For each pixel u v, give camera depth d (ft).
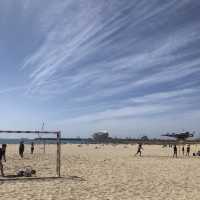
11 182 43.16
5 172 54.29
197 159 98.02
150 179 48.96
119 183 44.24
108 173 55.93
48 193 35.73
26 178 47.19
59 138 52.19
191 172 59.93
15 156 95.86
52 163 72.59
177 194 36.86
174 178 50.75
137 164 76.18
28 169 50.62
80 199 33.04
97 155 115.96
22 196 33.81
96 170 60.34
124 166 69.87
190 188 41.16
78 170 59.67
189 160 92.79
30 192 36.11
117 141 508.53
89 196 34.63
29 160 79.66
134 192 37.60
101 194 35.94
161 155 125.70
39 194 35.06
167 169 64.85
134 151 172.35
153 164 76.64
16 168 60.44
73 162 77.15
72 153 128.36
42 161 77.36
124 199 33.55
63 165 68.95
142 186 42.04
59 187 39.81
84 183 43.60
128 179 48.47
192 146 270.46
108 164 74.28
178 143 271.49
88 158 94.27
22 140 88.89
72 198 33.37
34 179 46.44
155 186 42.22
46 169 60.23
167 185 43.27
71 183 43.32
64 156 101.35
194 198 34.71
